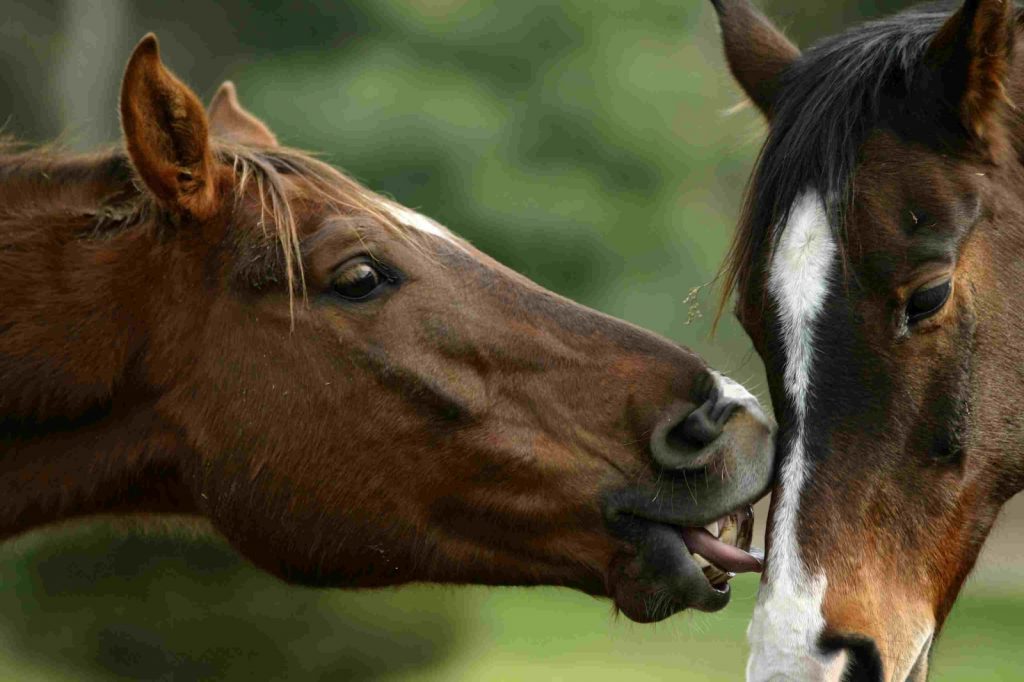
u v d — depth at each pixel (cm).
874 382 618
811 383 619
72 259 711
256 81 2192
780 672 591
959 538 652
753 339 669
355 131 2036
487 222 2059
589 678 2081
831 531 605
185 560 1563
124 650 1608
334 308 706
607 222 2095
